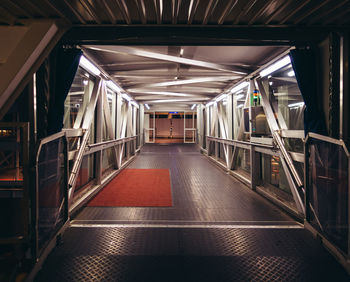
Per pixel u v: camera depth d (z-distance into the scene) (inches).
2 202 92.4
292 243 106.7
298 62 121.5
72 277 81.4
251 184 203.9
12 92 95.2
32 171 81.9
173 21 103.1
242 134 255.0
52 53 115.0
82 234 114.3
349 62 108.7
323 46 116.4
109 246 102.6
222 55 169.2
